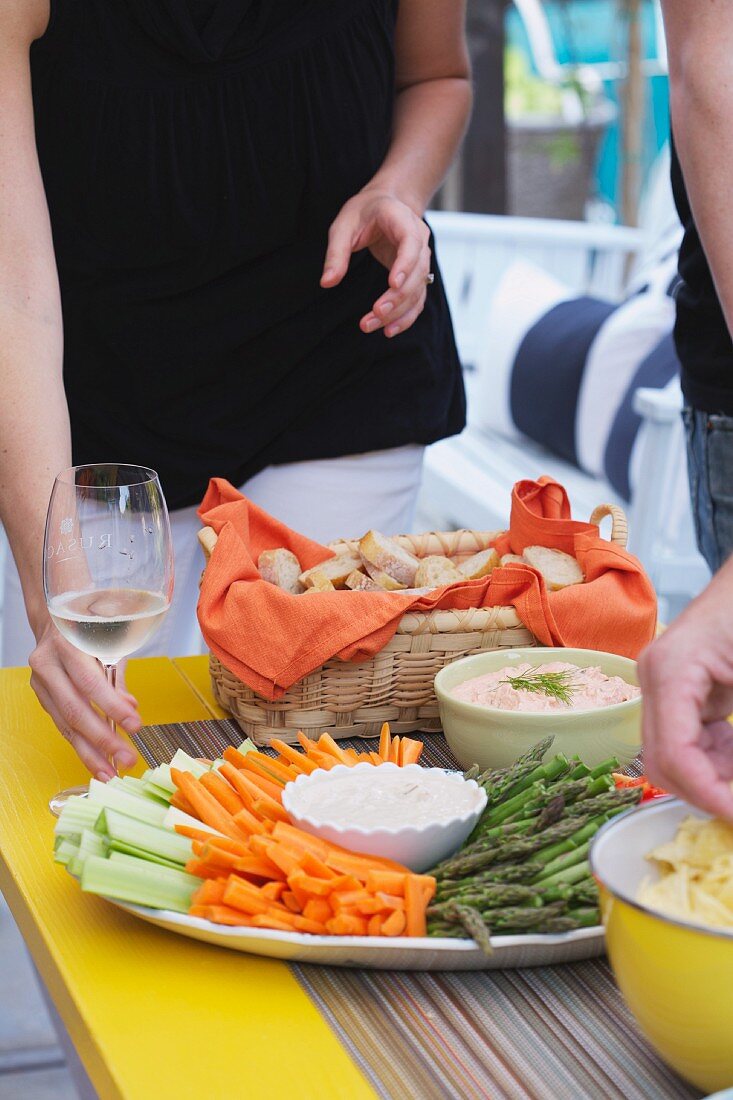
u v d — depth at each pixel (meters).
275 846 0.88
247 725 1.29
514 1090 0.76
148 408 1.76
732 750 0.81
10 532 1.28
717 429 1.66
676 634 0.77
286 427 1.81
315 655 1.22
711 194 1.17
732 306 1.14
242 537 1.42
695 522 1.82
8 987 2.40
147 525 1.09
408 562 1.42
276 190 1.66
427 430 1.89
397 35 1.82
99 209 1.65
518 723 1.11
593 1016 0.83
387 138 1.78
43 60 1.58
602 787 0.96
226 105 1.62
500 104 6.63
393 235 1.55
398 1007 0.84
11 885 1.04
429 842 0.91
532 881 0.89
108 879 0.90
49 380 1.33
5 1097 2.09
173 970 0.88
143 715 1.37
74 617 1.06
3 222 1.37
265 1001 0.85
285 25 1.63
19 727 1.34
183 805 1.01
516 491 1.51
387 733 1.11
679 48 1.21
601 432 3.38
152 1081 0.77
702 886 0.76
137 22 1.57
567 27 7.50
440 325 1.91
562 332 3.68
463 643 1.28
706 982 0.69
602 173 9.13
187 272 1.69
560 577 1.37
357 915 0.86
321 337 1.75
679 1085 0.77
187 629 1.94
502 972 0.88
